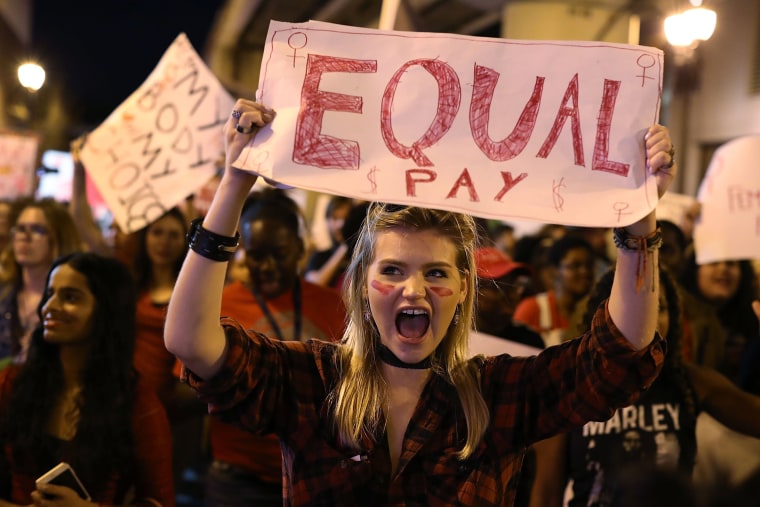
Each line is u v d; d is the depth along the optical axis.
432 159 1.82
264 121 1.83
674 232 4.72
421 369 1.89
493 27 10.08
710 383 2.94
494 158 1.82
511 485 1.88
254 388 1.83
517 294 3.97
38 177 6.53
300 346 1.96
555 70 1.87
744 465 1.36
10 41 13.70
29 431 2.60
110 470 2.59
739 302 4.50
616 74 1.85
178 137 3.91
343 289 2.03
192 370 1.79
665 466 1.30
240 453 3.42
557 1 8.58
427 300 1.82
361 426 1.83
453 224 1.87
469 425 1.82
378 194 1.78
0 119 13.04
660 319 2.84
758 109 7.44
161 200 3.83
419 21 4.55
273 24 1.91
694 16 5.35
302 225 4.31
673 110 8.36
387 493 1.80
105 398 2.62
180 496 5.46
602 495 2.75
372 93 1.87
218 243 1.75
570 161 1.81
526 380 1.89
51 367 2.70
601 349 1.79
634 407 2.82
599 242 5.89
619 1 8.20
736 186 3.73
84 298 2.68
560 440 2.91
